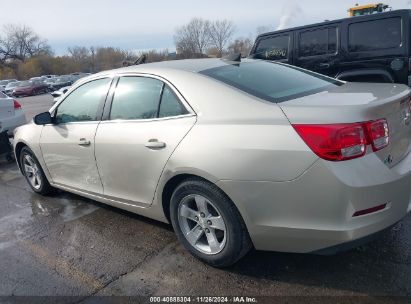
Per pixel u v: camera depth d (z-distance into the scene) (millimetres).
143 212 3602
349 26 6574
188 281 3002
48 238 3930
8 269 3400
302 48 7250
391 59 6195
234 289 2861
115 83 3789
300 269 3018
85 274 3221
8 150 7148
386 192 2531
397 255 3078
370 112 2539
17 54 94188
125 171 3551
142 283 3031
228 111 2906
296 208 2596
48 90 39312
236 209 2840
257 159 2650
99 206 4625
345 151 2453
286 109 2688
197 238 3170
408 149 2969
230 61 3727
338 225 2514
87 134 3889
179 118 3135
